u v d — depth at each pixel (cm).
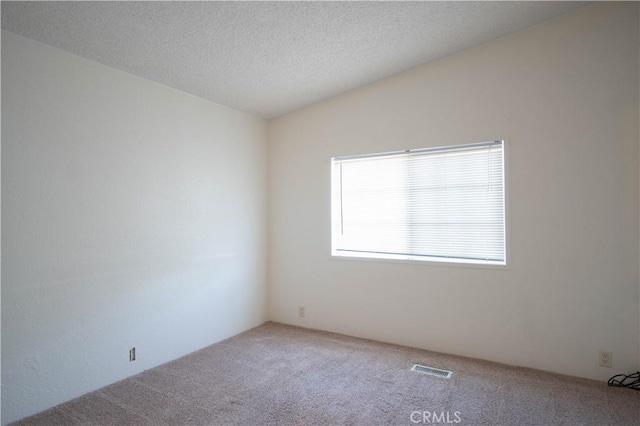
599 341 252
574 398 228
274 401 227
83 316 234
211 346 324
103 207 246
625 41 245
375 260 337
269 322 396
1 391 198
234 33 231
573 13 259
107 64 249
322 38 250
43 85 215
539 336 271
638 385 240
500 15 252
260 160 394
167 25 213
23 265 206
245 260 371
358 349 314
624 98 245
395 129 328
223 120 348
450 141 303
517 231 277
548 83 268
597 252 253
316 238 371
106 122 249
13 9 185
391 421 205
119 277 256
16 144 203
